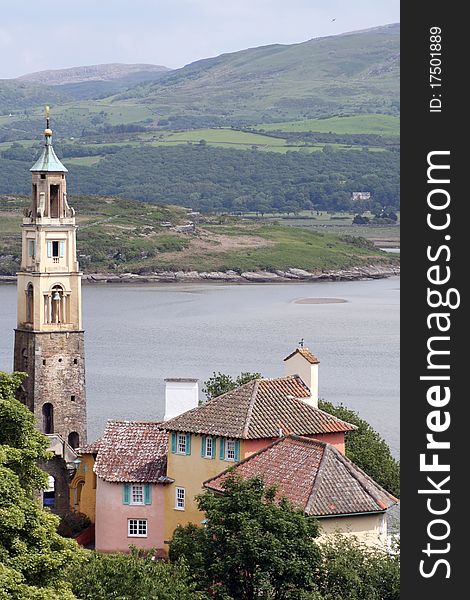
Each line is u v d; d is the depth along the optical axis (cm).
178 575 11112
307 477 12825
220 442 15175
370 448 17700
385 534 12675
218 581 11369
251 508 11544
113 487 16112
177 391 17025
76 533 17275
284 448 13512
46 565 10488
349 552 11419
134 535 16088
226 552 11406
